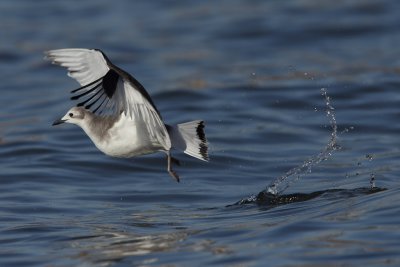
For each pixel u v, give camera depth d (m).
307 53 26.70
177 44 28.27
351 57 25.73
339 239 10.26
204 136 11.77
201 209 13.35
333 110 20.27
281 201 13.42
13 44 28.38
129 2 33.72
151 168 16.28
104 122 12.19
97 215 13.15
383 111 19.91
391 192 12.49
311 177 15.21
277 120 19.75
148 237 11.52
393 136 18.30
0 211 13.44
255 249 10.28
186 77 24.12
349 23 29.03
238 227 11.56
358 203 12.05
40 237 11.82
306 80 22.95
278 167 16.22
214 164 16.47
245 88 22.38
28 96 23.11
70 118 12.41
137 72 25.14
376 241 10.05
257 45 27.77
